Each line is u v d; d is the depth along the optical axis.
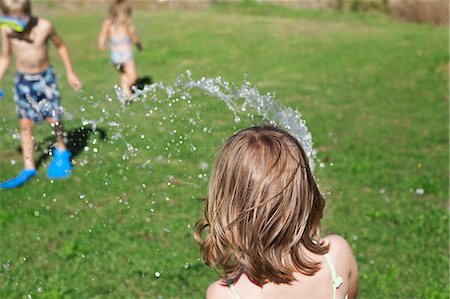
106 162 6.00
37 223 4.93
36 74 5.79
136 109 7.34
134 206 5.24
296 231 1.86
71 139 6.60
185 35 13.79
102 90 9.00
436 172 6.45
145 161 6.02
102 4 17.52
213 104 7.34
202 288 4.10
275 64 11.62
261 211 1.82
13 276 4.18
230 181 1.85
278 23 15.62
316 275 1.90
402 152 7.11
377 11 17.86
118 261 4.40
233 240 1.85
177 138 6.38
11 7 5.74
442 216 5.29
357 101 9.46
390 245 4.77
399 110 9.05
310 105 9.11
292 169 1.85
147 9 17.50
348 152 7.01
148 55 11.88
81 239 4.68
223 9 17.58
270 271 1.84
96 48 12.64
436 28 16.03
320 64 11.72
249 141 1.87
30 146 5.79
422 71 11.41
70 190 5.53
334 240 2.02
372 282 4.23
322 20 16.47
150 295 4.02
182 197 5.40
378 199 5.65
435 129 8.12
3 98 8.55
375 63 11.88
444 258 4.58
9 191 5.49
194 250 4.55
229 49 12.60
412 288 4.18
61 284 4.11
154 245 4.61
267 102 4.26
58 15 16.34
